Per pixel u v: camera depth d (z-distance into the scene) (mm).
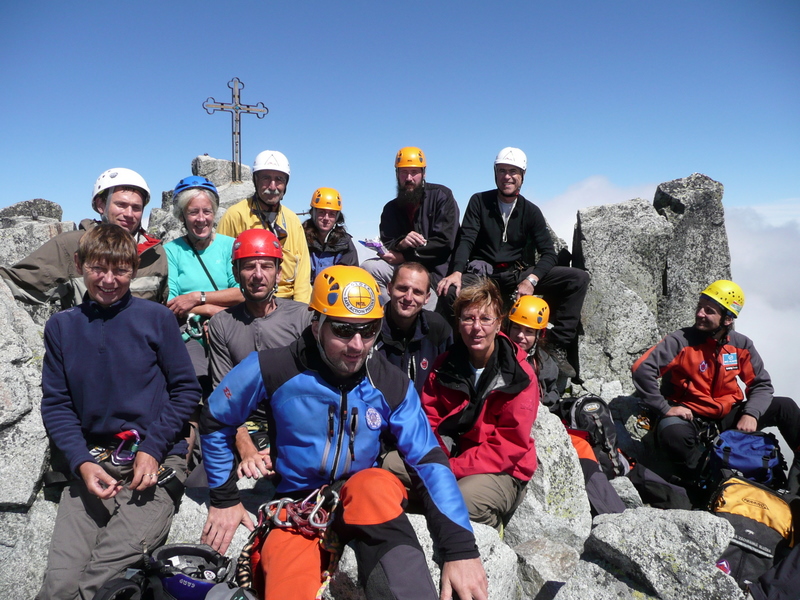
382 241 6496
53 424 3160
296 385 2654
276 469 2799
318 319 2592
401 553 2264
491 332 3357
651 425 5652
